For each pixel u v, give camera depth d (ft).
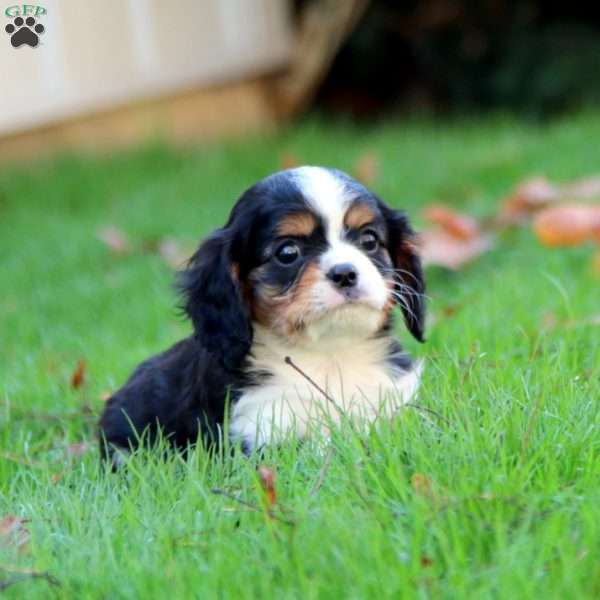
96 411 17.24
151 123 40.60
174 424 15.11
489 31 46.85
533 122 43.62
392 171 33.78
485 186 32.19
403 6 47.21
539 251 24.91
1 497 13.43
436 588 9.85
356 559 10.32
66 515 12.32
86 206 33.73
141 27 38.78
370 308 14.76
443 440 12.32
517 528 10.71
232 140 39.96
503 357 15.98
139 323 22.99
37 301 25.52
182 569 10.57
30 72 36.14
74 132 39.06
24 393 18.03
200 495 12.16
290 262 14.88
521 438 12.21
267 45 42.47
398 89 48.96
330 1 42.16
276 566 10.52
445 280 24.39
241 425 14.44
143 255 28.30
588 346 17.08
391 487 11.75
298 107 44.60
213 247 15.43
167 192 33.58
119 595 10.49
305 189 15.05
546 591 9.68
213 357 15.10
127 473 13.66
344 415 13.28
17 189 34.81
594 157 33.19
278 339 15.24
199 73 40.42
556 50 45.60
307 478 12.48
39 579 10.86
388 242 16.16
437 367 15.29
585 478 11.57
